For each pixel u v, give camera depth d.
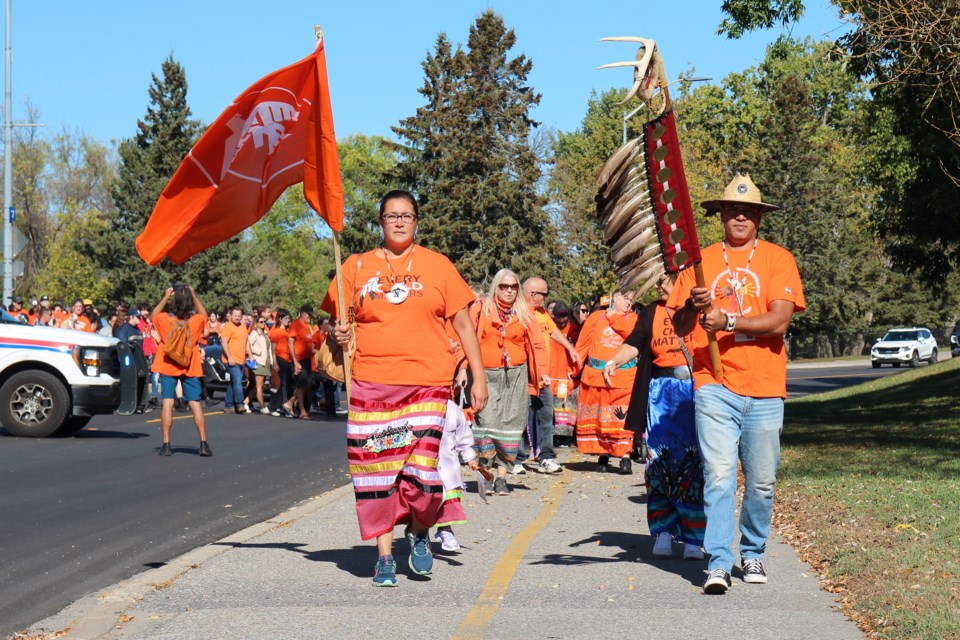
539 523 8.97
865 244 71.81
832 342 77.62
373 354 6.62
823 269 70.56
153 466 13.04
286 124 7.14
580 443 12.84
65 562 7.71
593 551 7.69
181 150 68.06
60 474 12.18
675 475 7.31
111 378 16.38
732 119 73.50
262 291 69.94
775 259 6.55
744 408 6.47
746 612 5.85
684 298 6.64
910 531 7.67
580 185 58.41
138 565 7.63
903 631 5.20
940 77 13.88
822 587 6.43
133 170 67.50
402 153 64.38
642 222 6.51
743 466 6.58
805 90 71.12
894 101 17.88
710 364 6.51
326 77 7.08
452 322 6.86
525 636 5.38
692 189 52.91
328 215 7.05
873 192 70.19
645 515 9.44
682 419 7.31
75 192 74.19
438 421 6.64
